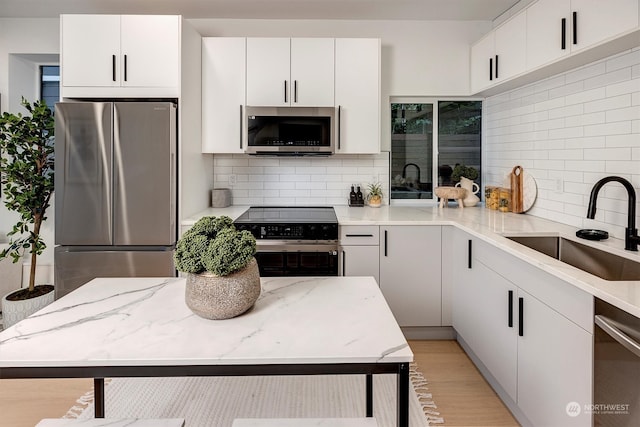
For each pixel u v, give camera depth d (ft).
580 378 4.92
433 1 10.84
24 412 7.07
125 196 9.45
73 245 9.52
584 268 7.22
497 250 7.36
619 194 7.21
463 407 7.24
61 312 4.55
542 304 5.81
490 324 7.67
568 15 7.30
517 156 10.77
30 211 10.51
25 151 10.41
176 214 9.82
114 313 4.52
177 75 9.82
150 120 9.37
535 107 9.88
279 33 12.22
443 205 12.00
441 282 10.00
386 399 7.45
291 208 12.24
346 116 11.33
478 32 12.30
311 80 11.27
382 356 3.55
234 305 4.23
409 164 12.96
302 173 12.79
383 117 12.61
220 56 11.16
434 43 12.32
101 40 9.82
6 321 10.40
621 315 4.20
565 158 8.73
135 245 9.55
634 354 3.98
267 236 9.78
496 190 11.29
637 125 6.79
